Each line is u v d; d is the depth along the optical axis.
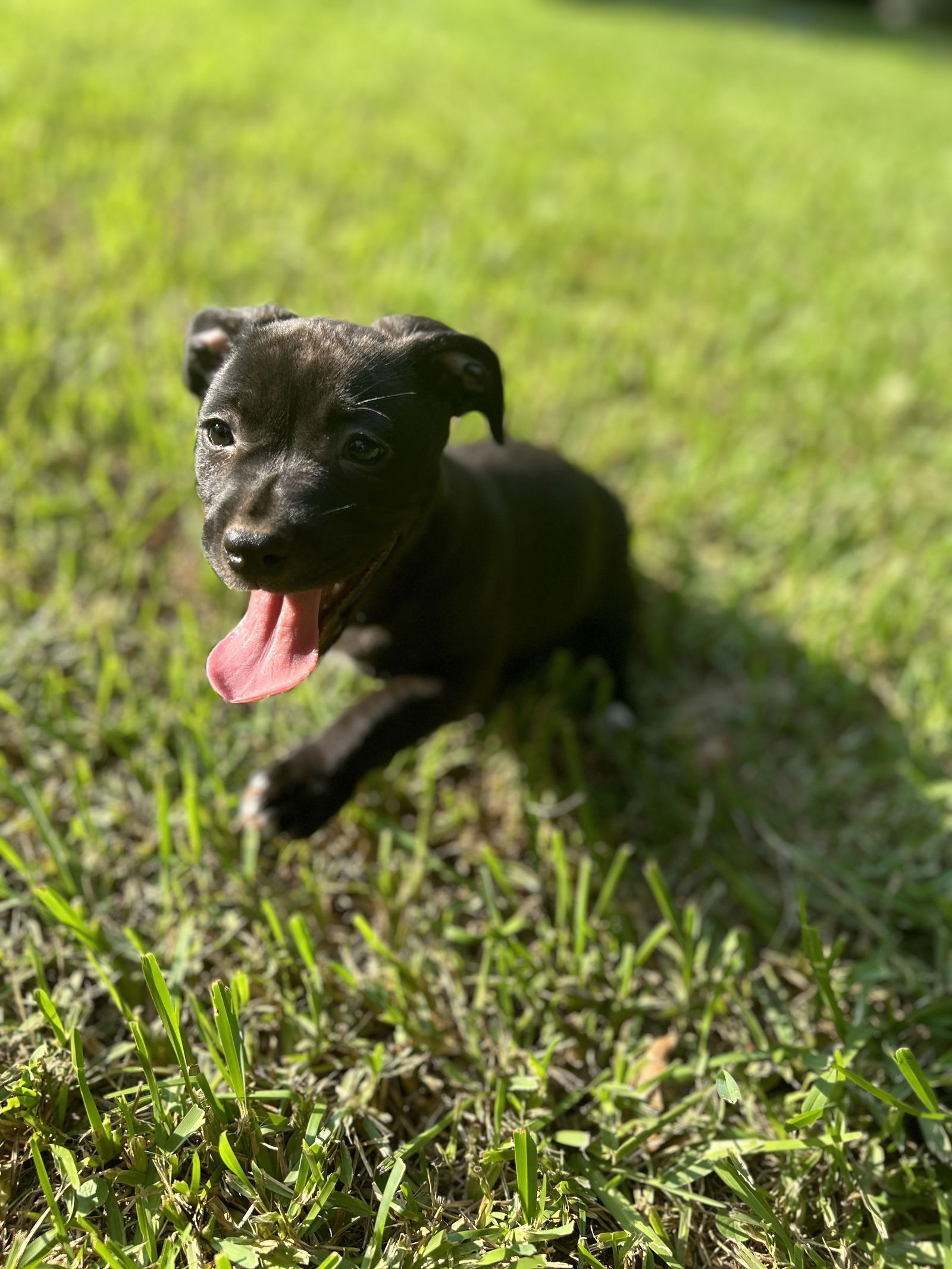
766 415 0.83
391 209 1.04
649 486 0.72
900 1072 0.41
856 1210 0.37
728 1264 0.36
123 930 0.42
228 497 0.36
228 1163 0.33
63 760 0.49
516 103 1.57
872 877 0.50
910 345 0.97
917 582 0.67
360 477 0.37
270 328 0.38
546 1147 0.37
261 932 0.43
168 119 1.17
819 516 0.73
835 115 1.99
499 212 1.10
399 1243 0.34
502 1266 0.33
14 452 0.64
